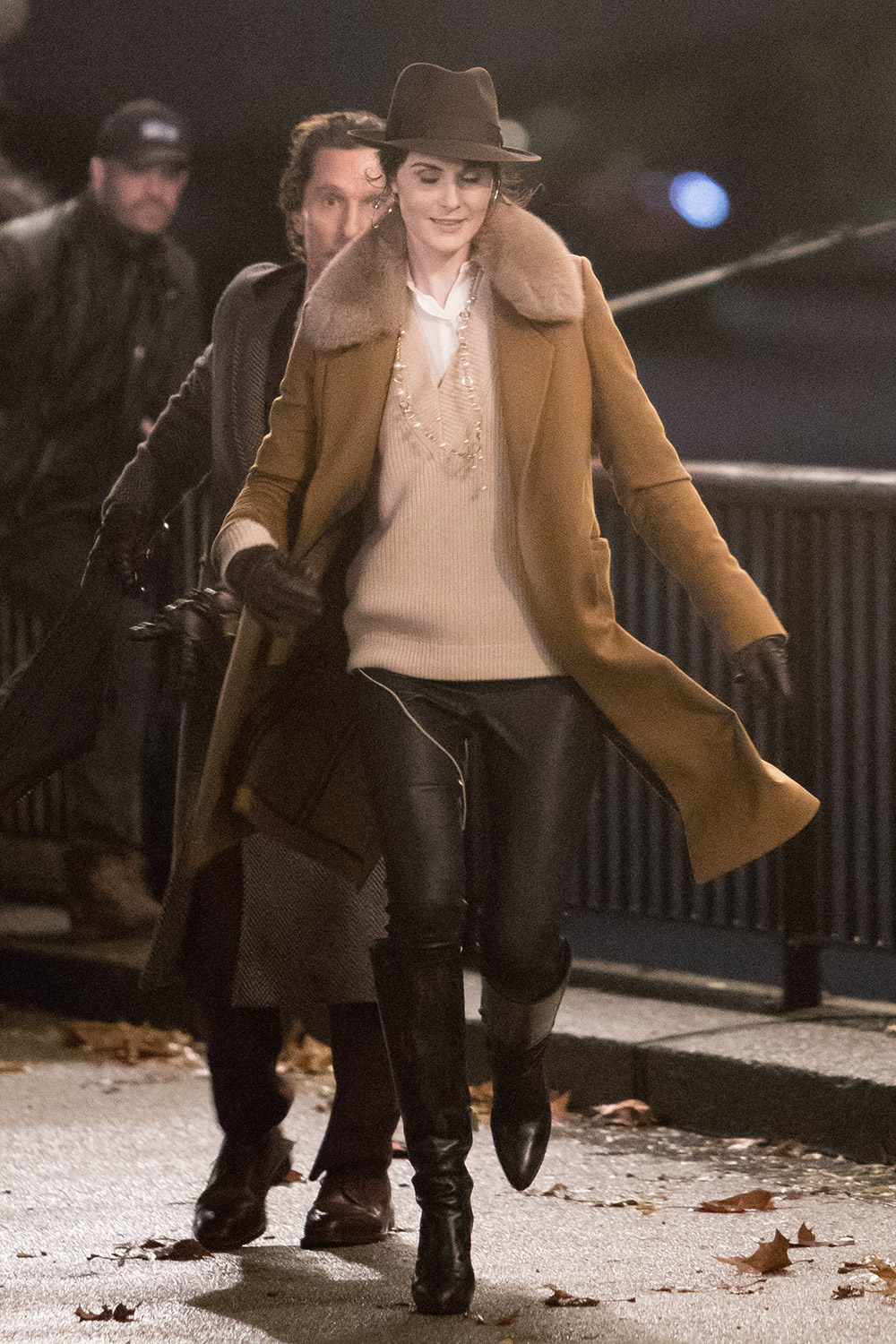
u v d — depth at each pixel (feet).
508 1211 43.75
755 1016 56.29
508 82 172.45
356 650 36.99
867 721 56.03
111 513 42.88
